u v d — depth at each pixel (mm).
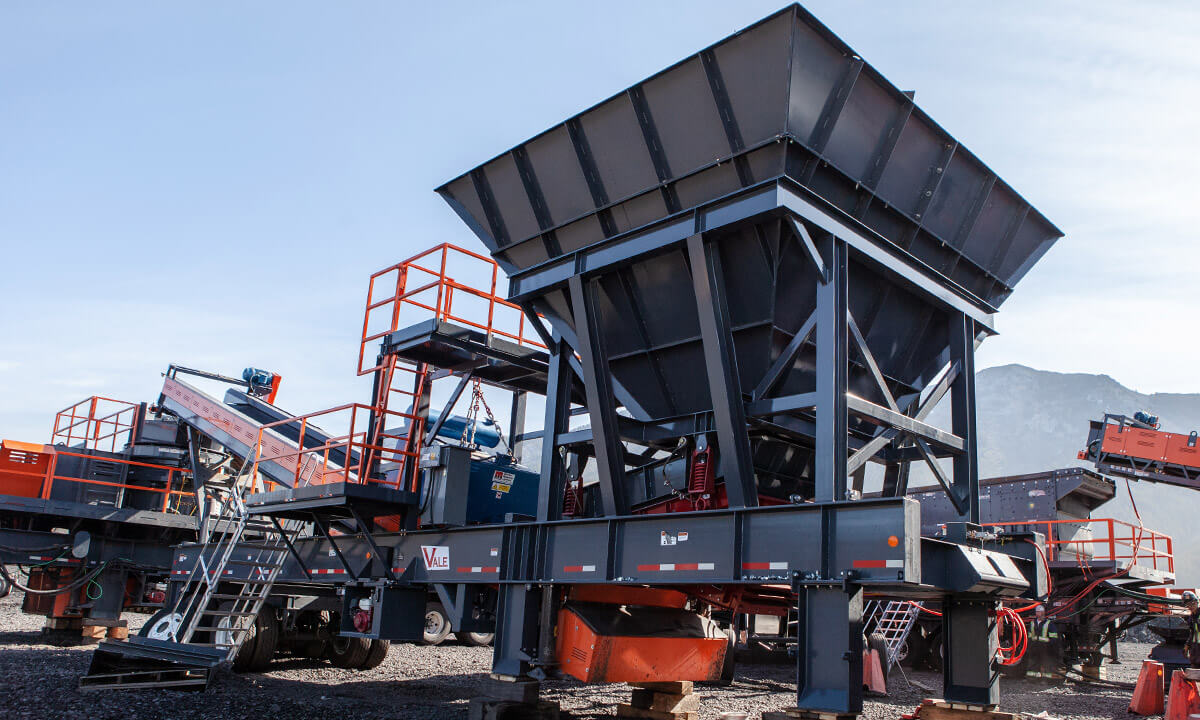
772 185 7730
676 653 9359
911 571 6262
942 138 9211
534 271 10094
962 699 8672
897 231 9094
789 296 8641
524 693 8625
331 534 11516
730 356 8227
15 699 8797
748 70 7969
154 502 17500
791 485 10094
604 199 9367
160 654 10445
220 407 16406
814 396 7730
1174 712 11055
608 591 9328
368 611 10289
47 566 15688
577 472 11094
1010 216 10375
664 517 8008
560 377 9953
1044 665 17719
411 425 11508
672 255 9078
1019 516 19406
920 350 10180
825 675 6684
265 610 12461
